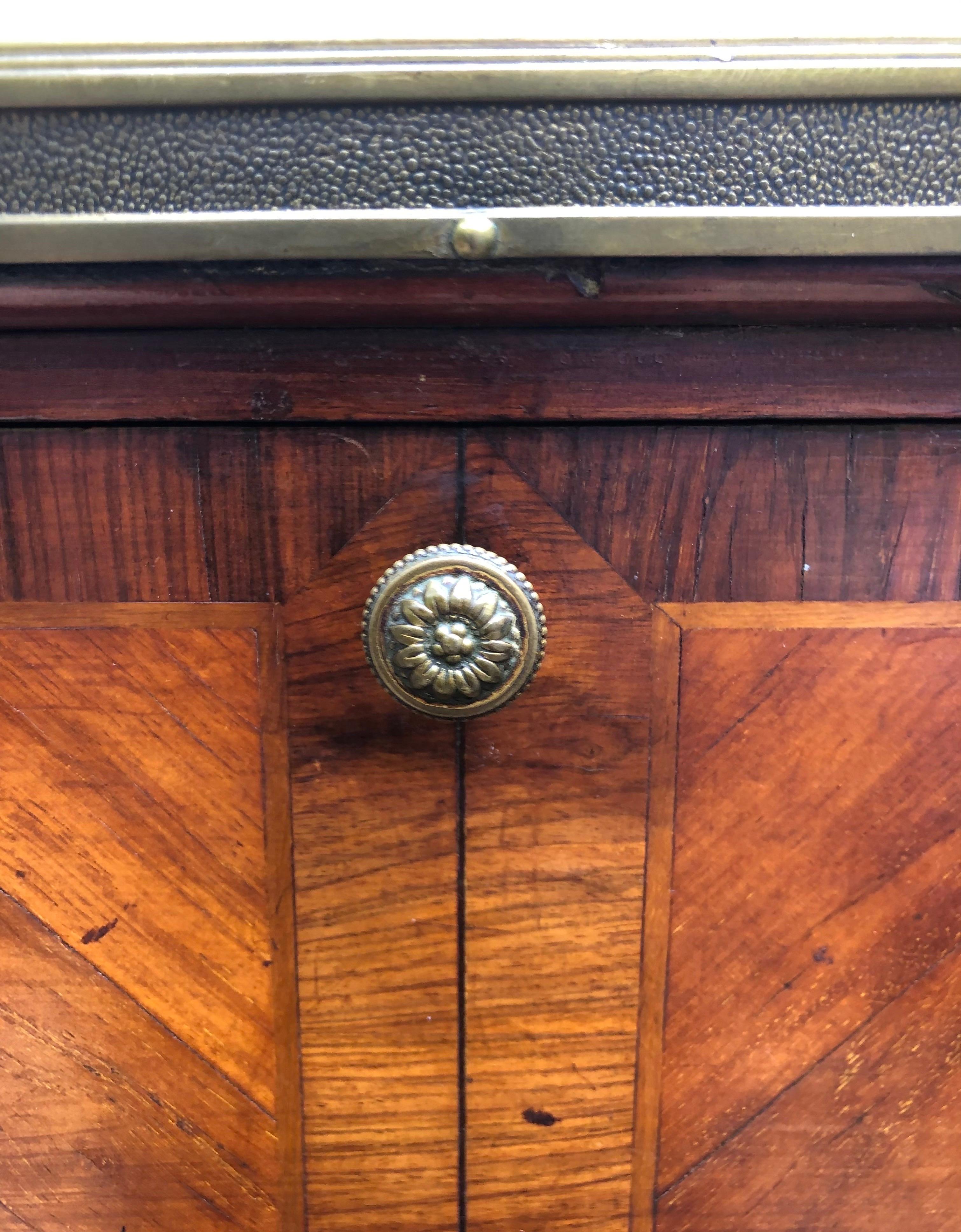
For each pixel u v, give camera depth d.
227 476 0.14
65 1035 0.15
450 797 0.14
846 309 0.13
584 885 0.15
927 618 0.14
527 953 0.15
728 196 0.12
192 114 0.12
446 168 0.12
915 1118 0.15
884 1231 0.16
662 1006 0.15
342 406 0.13
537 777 0.14
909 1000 0.15
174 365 0.13
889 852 0.15
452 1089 0.15
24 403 0.13
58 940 0.15
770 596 0.14
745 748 0.14
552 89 0.12
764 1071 0.15
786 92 0.12
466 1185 0.16
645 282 0.12
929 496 0.14
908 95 0.12
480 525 0.14
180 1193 0.16
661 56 0.12
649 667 0.14
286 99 0.12
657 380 0.13
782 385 0.13
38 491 0.14
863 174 0.12
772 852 0.15
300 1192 0.16
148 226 0.12
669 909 0.15
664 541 0.14
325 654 0.14
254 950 0.15
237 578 0.14
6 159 0.12
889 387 0.13
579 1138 0.15
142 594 0.14
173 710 0.14
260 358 0.13
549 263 0.12
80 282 0.12
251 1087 0.15
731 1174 0.16
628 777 0.14
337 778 0.14
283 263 0.12
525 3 0.12
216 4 0.12
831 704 0.14
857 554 0.14
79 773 0.14
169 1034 0.15
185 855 0.15
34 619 0.14
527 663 0.13
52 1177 0.16
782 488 0.14
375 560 0.14
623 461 0.13
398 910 0.15
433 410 0.13
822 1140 0.15
